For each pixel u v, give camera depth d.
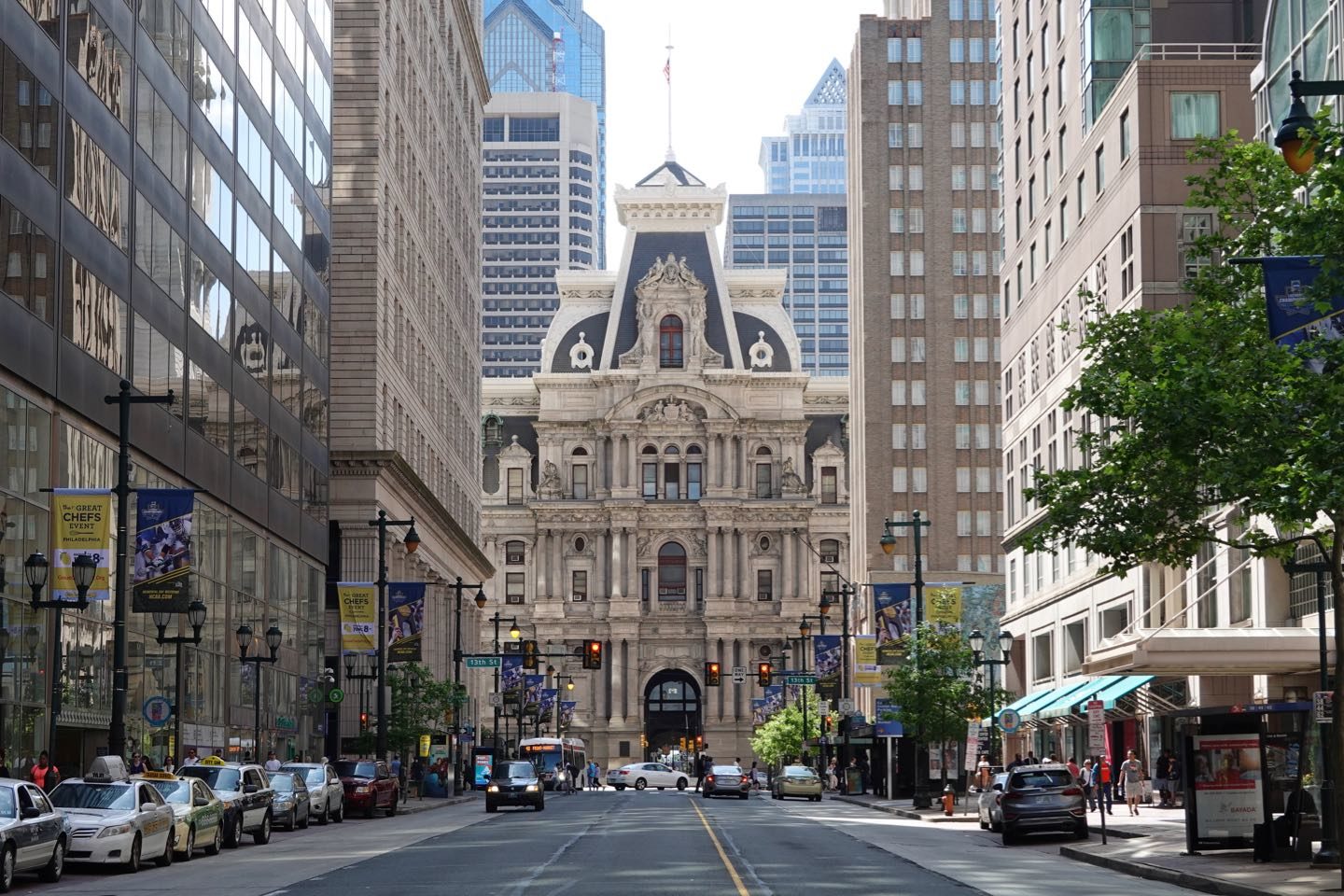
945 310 160.88
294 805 56.22
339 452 90.62
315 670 84.81
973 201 162.38
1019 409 97.62
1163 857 39.03
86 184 50.88
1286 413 31.22
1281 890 29.78
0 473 44.62
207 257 64.50
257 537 72.75
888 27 165.12
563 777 125.06
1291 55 58.00
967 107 164.00
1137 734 78.06
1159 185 72.44
